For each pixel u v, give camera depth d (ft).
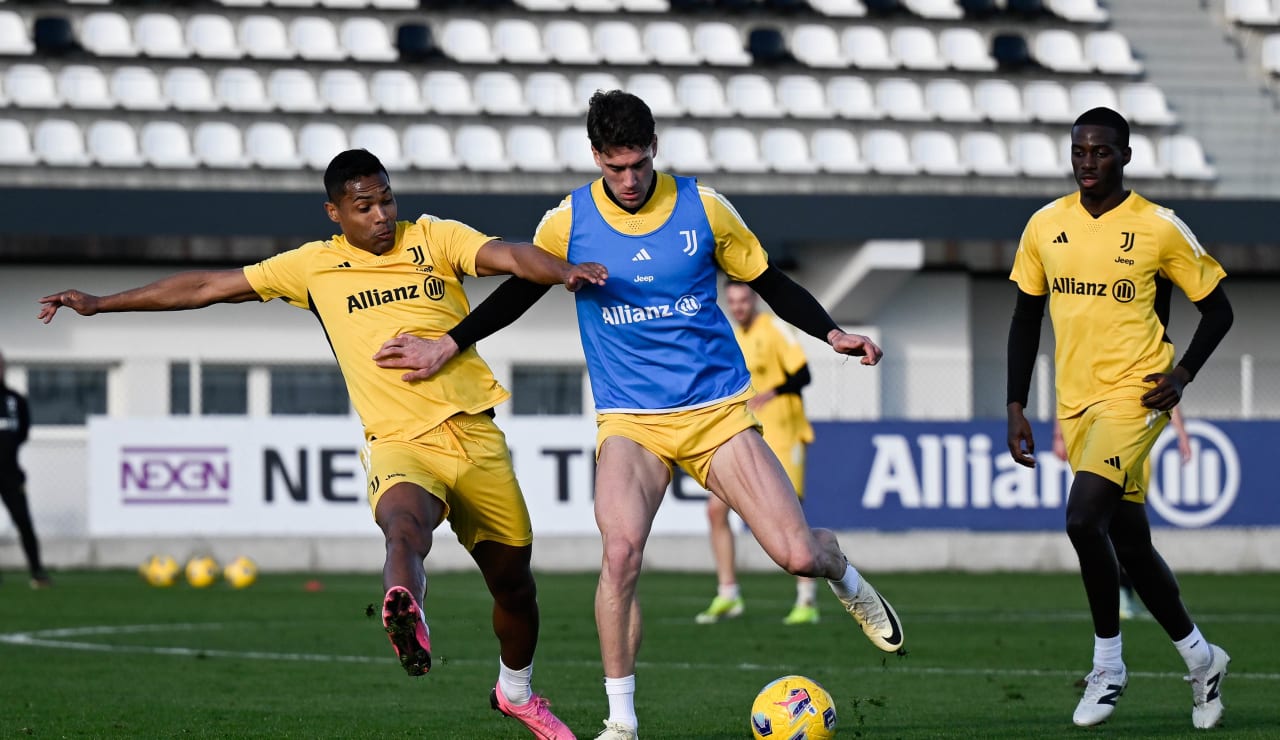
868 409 238.89
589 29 298.97
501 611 69.82
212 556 221.46
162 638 133.90
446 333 68.74
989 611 162.61
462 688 99.71
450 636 136.46
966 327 269.03
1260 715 84.48
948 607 167.94
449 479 67.36
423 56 290.15
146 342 250.37
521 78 290.35
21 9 279.08
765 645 126.72
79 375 249.34
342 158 68.28
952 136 295.28
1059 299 79.61
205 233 247.50
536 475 222.69
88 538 228.02
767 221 253.03
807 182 282.77
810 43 304.50
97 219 244.63
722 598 150.30
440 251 69.46
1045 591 191.93
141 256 248.52
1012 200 259.80
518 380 258.98
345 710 88.63
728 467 67.72
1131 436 77.30
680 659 116.47
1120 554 79.56
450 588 195.62
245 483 221.25
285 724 82.48
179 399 247.50
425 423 67.62
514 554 69.41
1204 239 265.34
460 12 295.89
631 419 68.59
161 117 274.36
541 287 68.23
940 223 256.73
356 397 69.10
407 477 65.10
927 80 303.07
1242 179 297.74
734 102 294.05
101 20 283.79
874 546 228.43
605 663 66.13
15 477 195.11
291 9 290.76
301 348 254.27
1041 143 297.74
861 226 254.68
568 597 179.93
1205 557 228.43
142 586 198.49
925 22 309.22
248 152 275.59
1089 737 75.61
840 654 119.96
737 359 69.67
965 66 303.68
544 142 284.41
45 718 84.99
